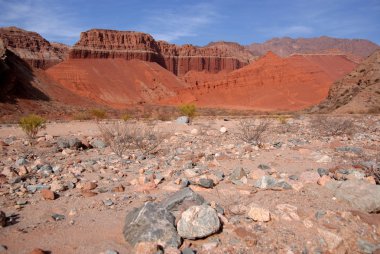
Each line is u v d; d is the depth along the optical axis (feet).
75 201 21.11
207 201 20.03
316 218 17.46
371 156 34.68
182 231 15.39
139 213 16.14
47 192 21.61
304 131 66.18
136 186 24.43
